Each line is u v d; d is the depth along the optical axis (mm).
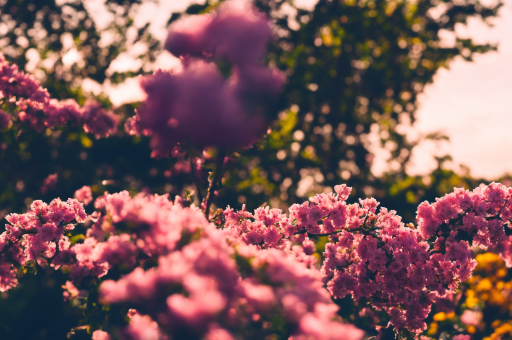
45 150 6547
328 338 1499
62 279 3973
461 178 11656
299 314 1601
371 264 3125
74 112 4531
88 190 5320
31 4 9234
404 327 3199
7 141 4398
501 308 4324
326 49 12141
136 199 2146
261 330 1748
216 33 1449
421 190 11250
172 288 1599
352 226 3318
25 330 3754
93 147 7180
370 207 3330
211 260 1659
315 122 12812
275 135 8359
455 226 3258
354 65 13023
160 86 1396
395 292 3105
